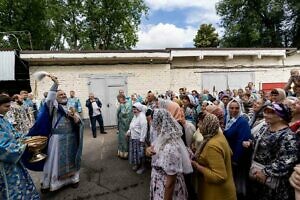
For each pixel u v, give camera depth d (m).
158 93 13.16
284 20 26.09
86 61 12.41
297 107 3.21
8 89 12.26
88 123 12.47
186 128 3.81
